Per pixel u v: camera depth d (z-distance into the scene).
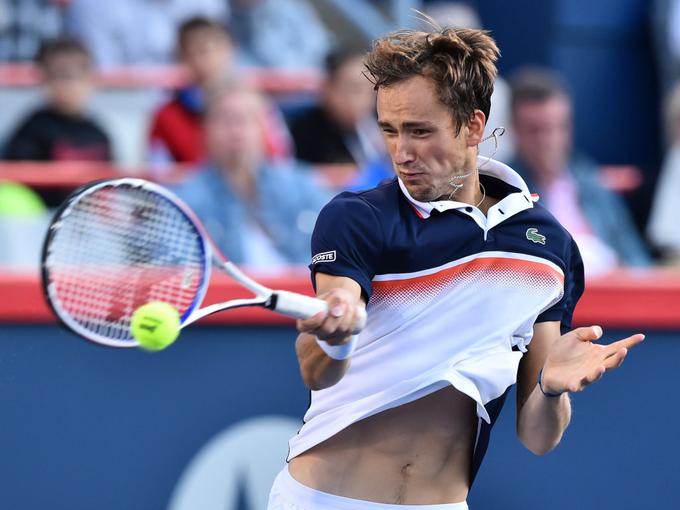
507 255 9.52
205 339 14.50
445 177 9.21
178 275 9.09
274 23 26.88
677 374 15.38
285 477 10.05
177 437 14.48
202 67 22.20
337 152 21.95
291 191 18.70
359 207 9.16
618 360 9.20
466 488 10.08
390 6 28.28
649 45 30.06
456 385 9.32
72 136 22.05
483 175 9.93
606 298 15.15
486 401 9.66
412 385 9.40
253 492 14.61
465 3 29.89
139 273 9.13
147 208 9.01
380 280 9.30
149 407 14.42
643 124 30.33
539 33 29.56
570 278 10.16
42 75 21.95
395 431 9.63
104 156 22.31
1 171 20.30
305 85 25.33
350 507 9.65
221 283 14.45
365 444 9.66
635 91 30.23
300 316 8.26
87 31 25.41
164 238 9.04
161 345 8.34
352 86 21.86
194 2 25.88
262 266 18.31
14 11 25.09
